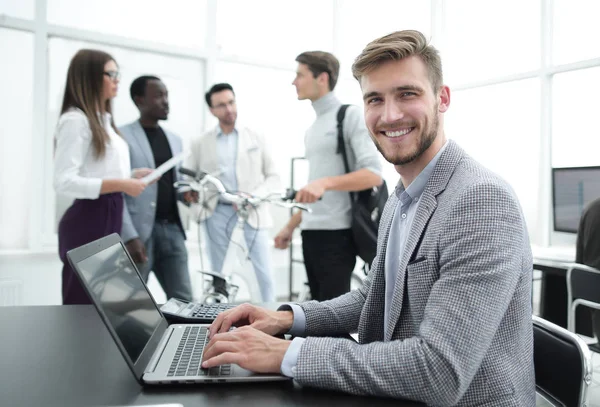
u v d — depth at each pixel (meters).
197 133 4.16
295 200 2.12
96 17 3.71
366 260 2.35
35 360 0.95
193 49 4.06
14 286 3.41
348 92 4.90
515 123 4.43
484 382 0.88
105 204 2.30
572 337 0.96
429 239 0.93
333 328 1.14
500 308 0.81
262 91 4.46
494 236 0.84
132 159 2.95
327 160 2.42
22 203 3.47
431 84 0.99
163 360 0.92
